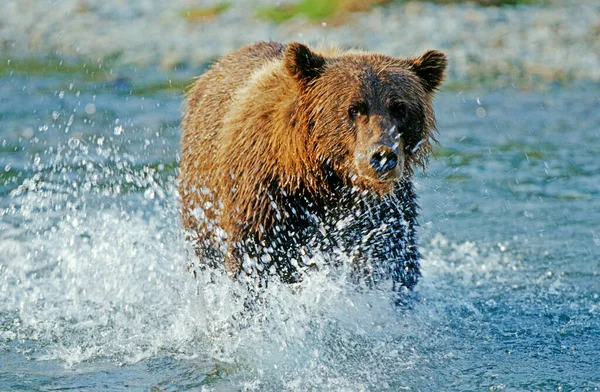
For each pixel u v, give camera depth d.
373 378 13.09
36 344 14.31
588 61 43.62
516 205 23.03
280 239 14.32
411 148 14.16
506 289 17.36
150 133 30.17
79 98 35.97
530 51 45.09
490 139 30.31
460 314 15.94
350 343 14.27
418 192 24.08
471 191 24.23
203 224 16.14
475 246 20.03
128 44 47.97
